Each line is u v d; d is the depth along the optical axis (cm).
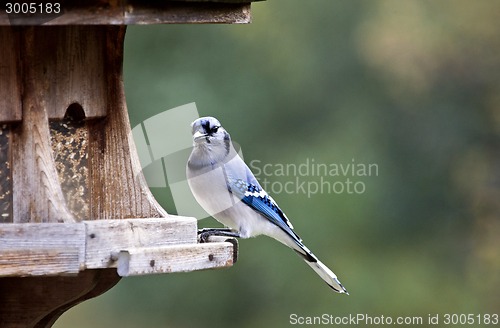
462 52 1744
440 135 1725
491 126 1789
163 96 1406
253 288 1534
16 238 625
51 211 648
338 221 1573
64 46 704
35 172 656
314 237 1552
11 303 731
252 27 1557
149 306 1507
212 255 700
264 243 1541
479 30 1775
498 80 1783
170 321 1508
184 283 1516
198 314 1520
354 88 1659
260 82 1540
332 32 1647
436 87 1728
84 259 639
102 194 722
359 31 1669
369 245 1628
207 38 1467
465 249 1725
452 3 1736
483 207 1777
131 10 657
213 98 1459
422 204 1719
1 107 655
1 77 656
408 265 1669
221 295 1524
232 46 1502
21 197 659
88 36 714
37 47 688
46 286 724
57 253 632
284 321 1527
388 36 1678
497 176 1783
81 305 1515
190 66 1445
